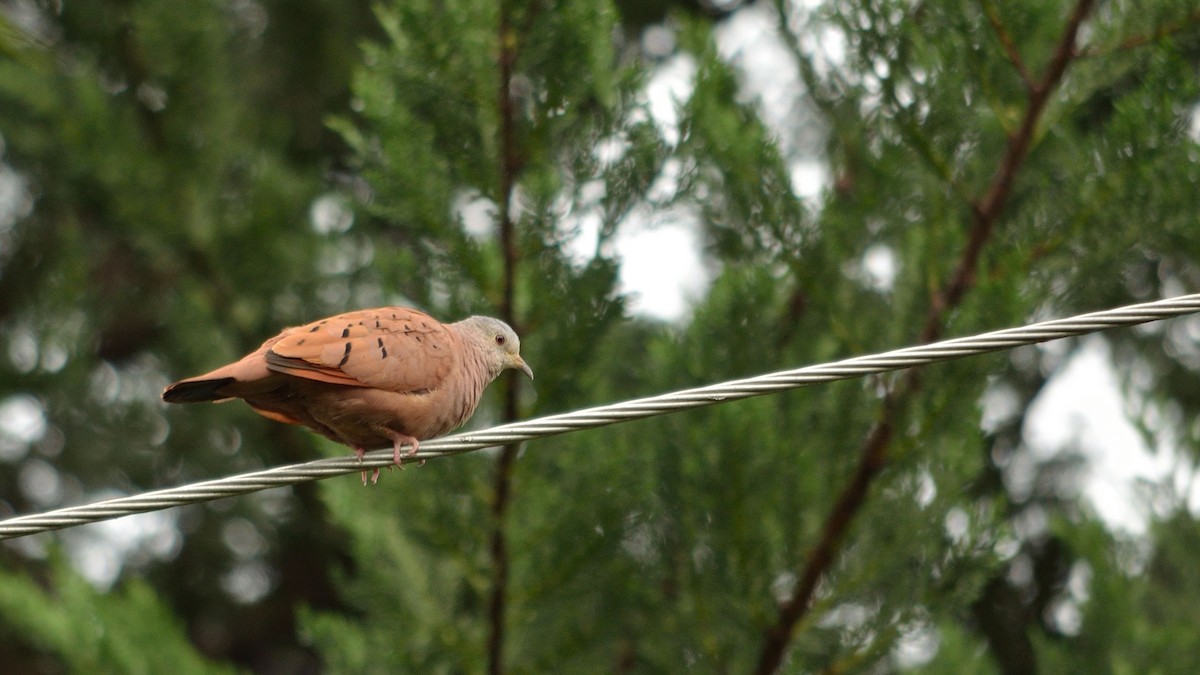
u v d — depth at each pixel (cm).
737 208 1254
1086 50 1192
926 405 1162
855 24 1201
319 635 1220
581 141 1167
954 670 1277
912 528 1190
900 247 1283
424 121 1189
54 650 1285
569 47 1143
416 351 880
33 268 1791
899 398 1184
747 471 1158
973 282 1205
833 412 1215
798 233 1223
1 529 750
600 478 1158
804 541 1220
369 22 1819
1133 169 1170
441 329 921
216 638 1931
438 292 1182
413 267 1184
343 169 1898
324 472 821
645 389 1236
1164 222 1184
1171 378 1744
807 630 1209
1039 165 1259
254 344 1605
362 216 1694
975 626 1816
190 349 1566
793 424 1204
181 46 1545
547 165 1177
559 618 1214
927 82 1195
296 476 815
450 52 1145
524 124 1169
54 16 1630
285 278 1588
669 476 1190
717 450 1152
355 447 899
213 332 1559
